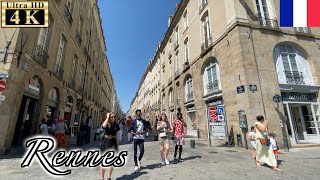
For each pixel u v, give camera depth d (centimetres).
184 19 2069
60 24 1249
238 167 578
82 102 1956
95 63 2808
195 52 1694
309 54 1214
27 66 886
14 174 493
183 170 539
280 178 471
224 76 1208
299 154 813
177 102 2127
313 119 1141
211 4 1443
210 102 1430
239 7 1140
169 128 647
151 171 529
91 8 2359
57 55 1234
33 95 975
